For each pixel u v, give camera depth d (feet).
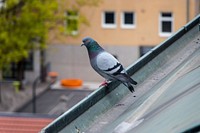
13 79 164.35
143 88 28.25
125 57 170.19
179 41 33.12
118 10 167.84
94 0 149.18
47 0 134.51
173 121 19.45
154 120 21.29
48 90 152.35
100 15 168.35
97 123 24.89
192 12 121.39
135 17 168.14
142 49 169.58
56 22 138.92
